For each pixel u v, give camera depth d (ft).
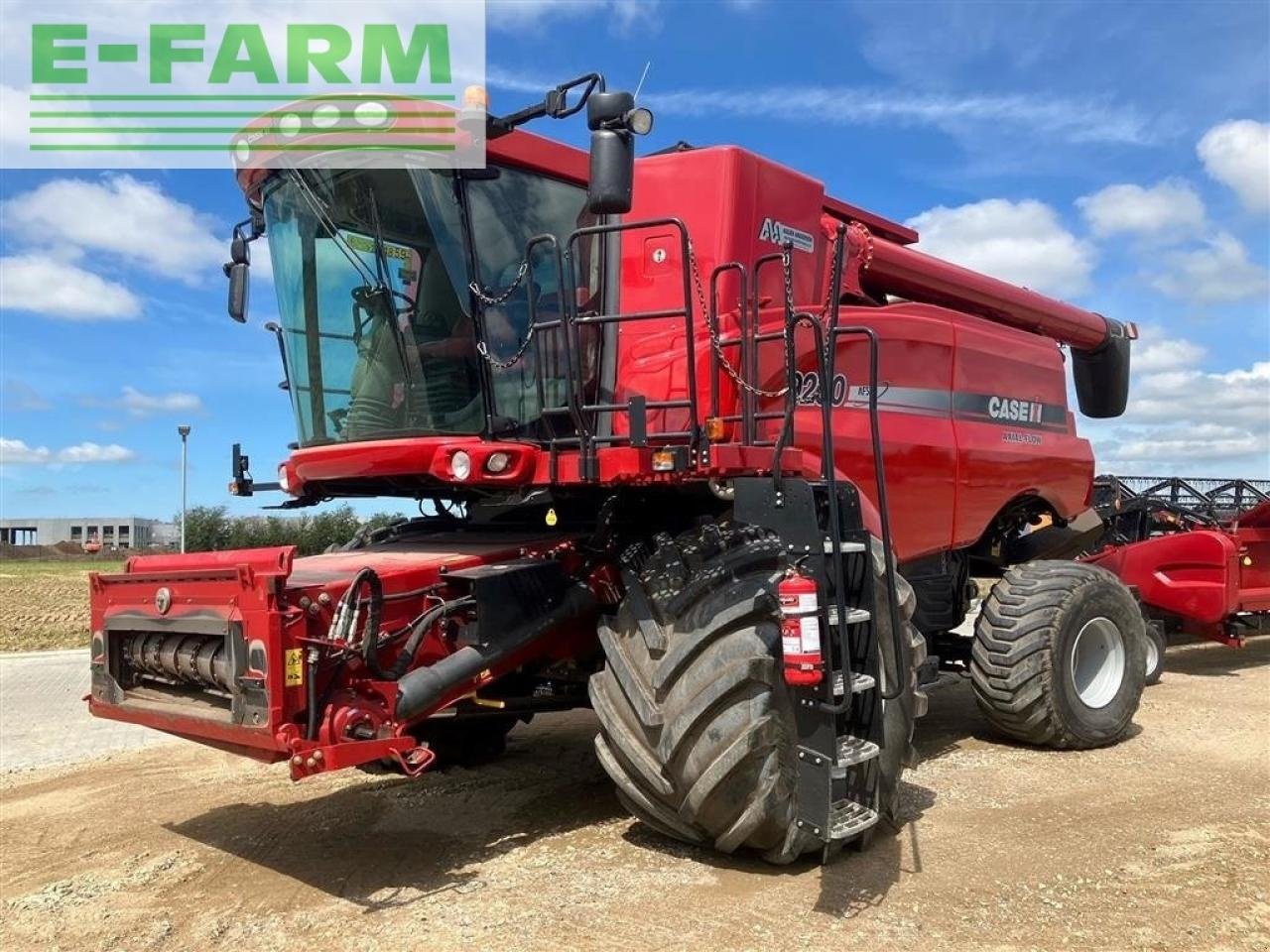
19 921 13.16
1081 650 21.74
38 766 22.63
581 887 13.64
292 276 17.04
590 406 14.89
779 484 13.44
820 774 12.46
